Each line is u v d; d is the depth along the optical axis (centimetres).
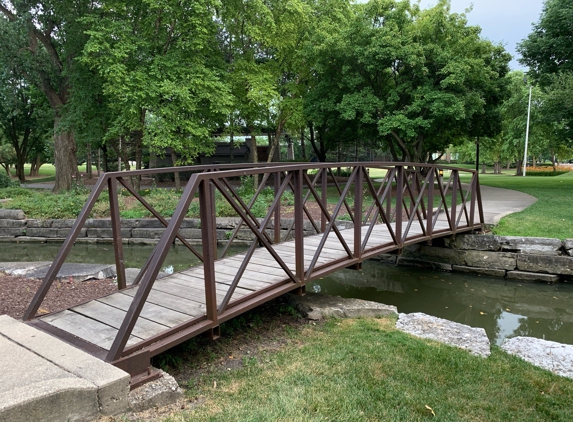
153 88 1233
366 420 236
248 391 269
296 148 3581
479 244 742
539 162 5550
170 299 356
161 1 1236
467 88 1348
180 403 253
